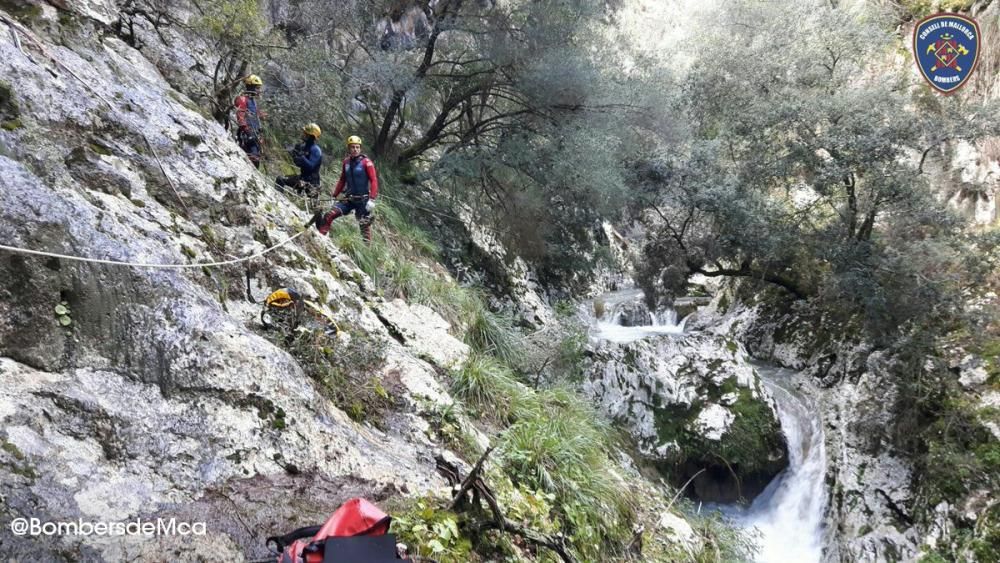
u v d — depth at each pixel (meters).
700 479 9.90
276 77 8.74
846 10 16.16
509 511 4.07
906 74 14.77
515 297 13.02
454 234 12.46
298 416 3.36
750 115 13.02
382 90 11.19
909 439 10.38
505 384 6.28
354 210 7.42
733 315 15.29
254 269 4.51
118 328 2.94
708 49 15.49
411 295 7.43
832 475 10.52
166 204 4.24
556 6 11.50
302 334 4.22
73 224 2.98
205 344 3.19
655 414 9.83
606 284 17.52
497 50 11.48
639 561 5.24
